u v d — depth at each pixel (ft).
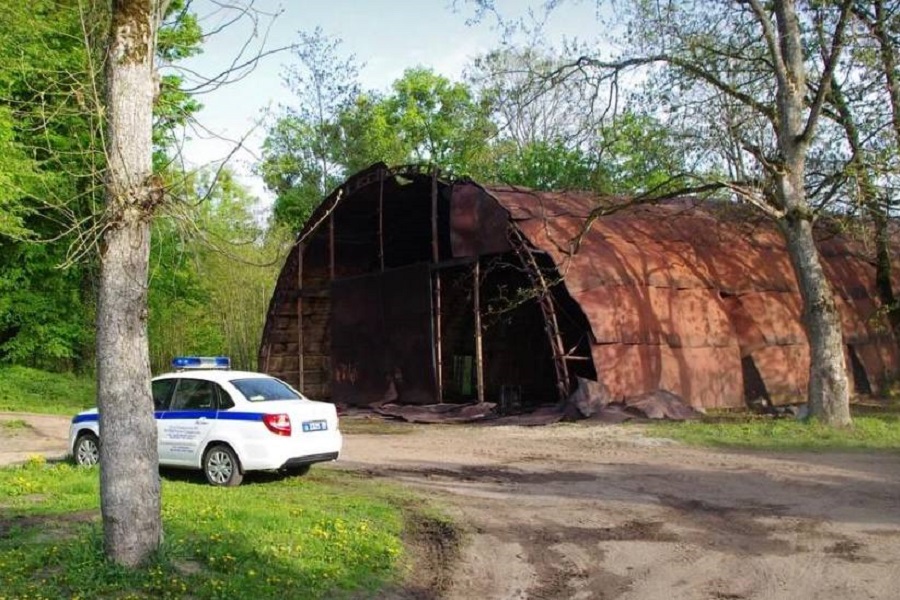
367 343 88.84
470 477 42.73
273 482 39.86
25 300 106.32
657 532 30.78
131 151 22.38
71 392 103.60
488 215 74.28
